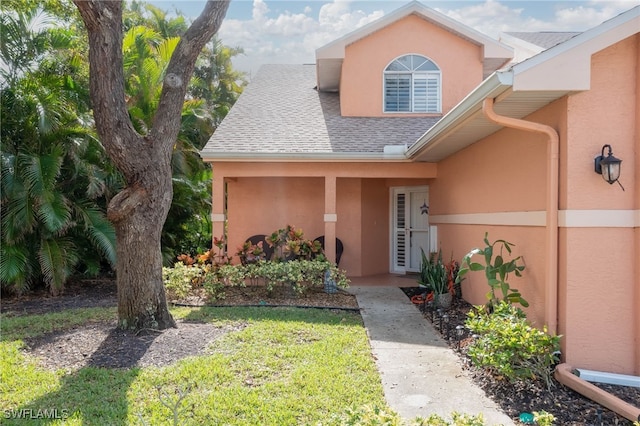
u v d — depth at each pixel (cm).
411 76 1209
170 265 1333
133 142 621
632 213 495
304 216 1196
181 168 1397
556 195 514
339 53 1184
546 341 464
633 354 496
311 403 415
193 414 394
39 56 1086
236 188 1198
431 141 787
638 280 491
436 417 281
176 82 648
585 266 499
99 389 450
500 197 681
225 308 815
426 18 1191
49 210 919
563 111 504
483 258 747
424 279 903
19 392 447
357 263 1196
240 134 1112
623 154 495
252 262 984
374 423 264
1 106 995
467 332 659
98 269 1149
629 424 383
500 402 427
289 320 723
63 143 1040
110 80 593
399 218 1274
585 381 448
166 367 510
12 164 938
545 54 470
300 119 1211
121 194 633
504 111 573
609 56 495
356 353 562
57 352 568
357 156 996
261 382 470
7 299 973
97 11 562
